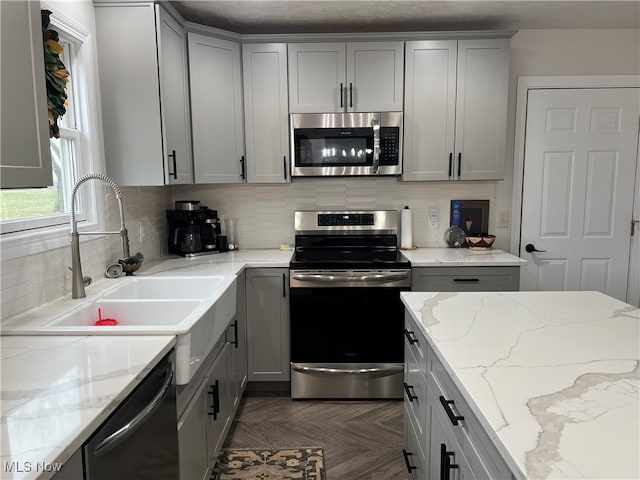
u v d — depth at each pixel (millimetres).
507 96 3062
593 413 945
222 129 2977
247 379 2994
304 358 2920
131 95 2410
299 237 3357
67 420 928
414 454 1873
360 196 3447
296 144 3037
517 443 837
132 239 2715
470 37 3000
